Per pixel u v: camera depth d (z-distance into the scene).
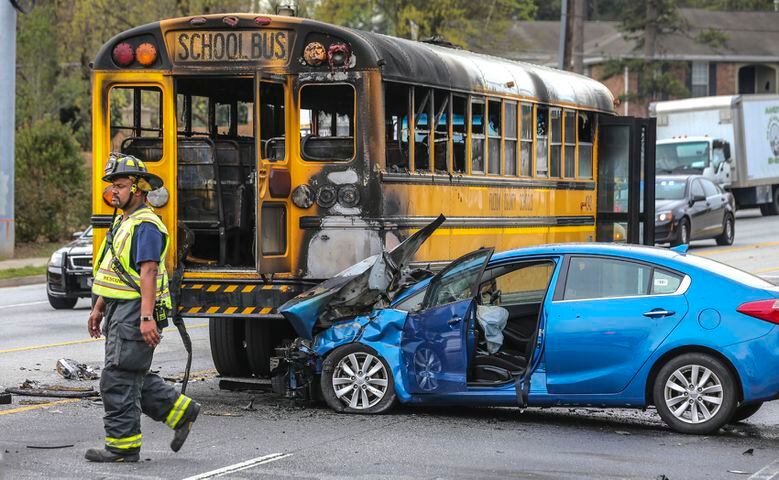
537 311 27.72
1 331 44.06
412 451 22.84
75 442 23.61
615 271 25.31
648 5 158.62
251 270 29.11
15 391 29.52
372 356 26.61
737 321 24.31
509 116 37.56
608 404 25.05
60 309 53.03
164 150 29.66
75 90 111.56
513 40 136.75
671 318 24.66
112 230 21.45
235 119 34.97
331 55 29.17
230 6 98.31
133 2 99.50
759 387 24.11
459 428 25.31
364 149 29.17
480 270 26.09
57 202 87.69
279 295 29.09
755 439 24.45
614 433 24.97
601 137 47.31
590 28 186.62
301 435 24.39
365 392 26.69
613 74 161.88
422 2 118.19
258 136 28.81
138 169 21.38
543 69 42.66
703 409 24.53
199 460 21.92
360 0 117.50
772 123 111.25
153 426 25.59
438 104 32.75
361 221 29.19
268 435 24.39
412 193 30.78
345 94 30.39
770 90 180.50
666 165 102.12
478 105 35.22
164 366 35.06
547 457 22.41
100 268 21.39
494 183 36.12
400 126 30.69
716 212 78.44
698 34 176.25
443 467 21.45
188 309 29.30
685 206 75.31
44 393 29.19
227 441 23.77
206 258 31.73
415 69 30.94
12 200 77.69
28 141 87.69
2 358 36.47
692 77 175.12
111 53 29.97
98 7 99.56
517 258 26.05
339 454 22.48
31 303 56.31
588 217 45.69
